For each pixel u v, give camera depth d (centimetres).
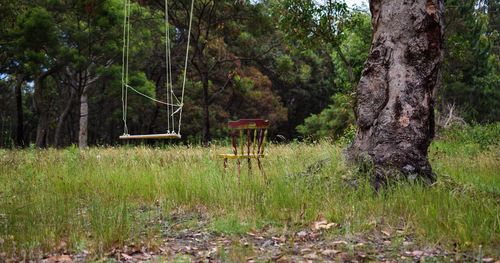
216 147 1259
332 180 623
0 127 3456
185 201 627
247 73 3350
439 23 675
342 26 1516
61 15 2434
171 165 879
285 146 1220
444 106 2708
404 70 670
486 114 3253
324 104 4166
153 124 3238
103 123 3688
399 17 676
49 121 3291
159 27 2698
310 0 1485
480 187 643
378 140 666
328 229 484
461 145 1477
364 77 695
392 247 427
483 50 2919
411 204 524
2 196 638
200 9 2338
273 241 460
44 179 787
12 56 2283
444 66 2072
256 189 616
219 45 2523
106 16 2256
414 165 648
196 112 3238
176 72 3225
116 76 2552
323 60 3925
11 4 1983
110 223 465
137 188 698
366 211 532
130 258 412
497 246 420
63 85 3262
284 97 4106
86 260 405
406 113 663
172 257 406
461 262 380
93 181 760
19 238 435
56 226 460
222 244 447
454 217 462
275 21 2178
